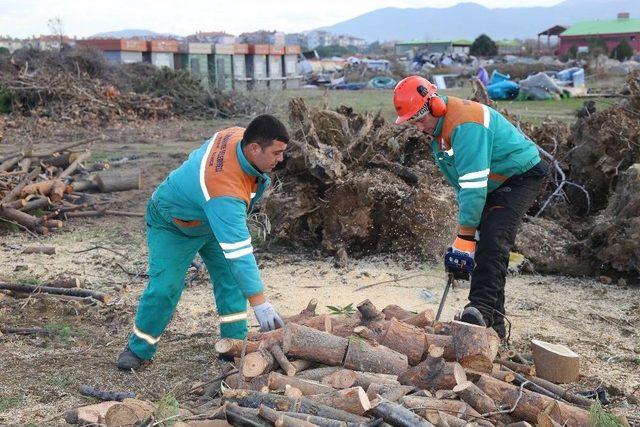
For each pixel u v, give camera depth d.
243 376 4.27
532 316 6.57
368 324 4.76
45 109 23.27
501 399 4.13
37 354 5.78
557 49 90.56
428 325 4.81
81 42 48.28
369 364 4.35
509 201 5.38
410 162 9.23
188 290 7.43
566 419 3.96
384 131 9.23
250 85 38.75
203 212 4.81
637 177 7.55
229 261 4.54
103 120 23.52
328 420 3.71
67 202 10.80
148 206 5.20
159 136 21.06
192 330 6.32
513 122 9.79
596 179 9.06
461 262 5.27
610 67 45.69
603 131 8.88
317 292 7.30
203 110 25.92
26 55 26.70
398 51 113.31
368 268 8.12
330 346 4.38
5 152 17.45
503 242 5.35
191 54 51.06
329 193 8.64
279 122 4.54
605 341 6.02
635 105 8.91
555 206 8.98
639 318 6.57
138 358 5.41
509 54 78.94
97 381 5.23
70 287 7.12
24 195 10.29
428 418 3.75
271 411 3.71
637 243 7.35
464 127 5.14
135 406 3.99
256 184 4.77
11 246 9.12
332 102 28.23
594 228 7.66
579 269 7.79
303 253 8.78
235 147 4.62
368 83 45.16
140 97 25.36
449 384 4.17
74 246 9.19
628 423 4.14
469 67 59.69
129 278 7.86
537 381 4.56
